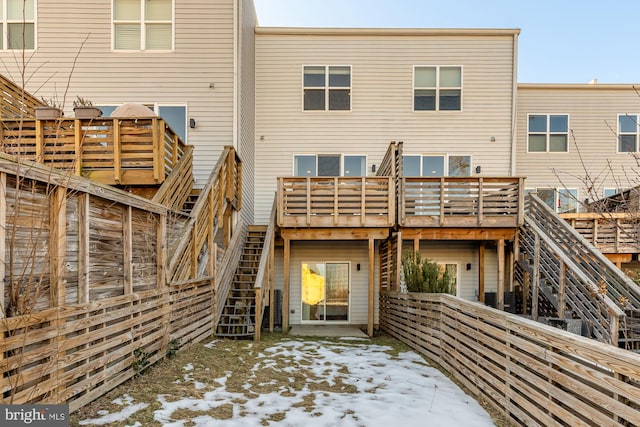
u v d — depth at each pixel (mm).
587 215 8547
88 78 8172
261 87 9609
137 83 8188
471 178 7805
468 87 9570
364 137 9586
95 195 3072
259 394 3609
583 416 2334
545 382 2684
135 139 5930
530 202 8586
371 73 9602
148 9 8266
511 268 8336
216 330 6238
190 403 3273
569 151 10188
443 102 9633
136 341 3729
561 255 6391
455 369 4250
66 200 2760
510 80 9555
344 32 9523
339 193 7730
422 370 4566
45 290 2566
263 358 4914
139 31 8266
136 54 8203
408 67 9602
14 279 2301
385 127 9594
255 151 9578
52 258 2619
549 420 2609
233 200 7410
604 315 5629
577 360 2451
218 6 8180
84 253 2949
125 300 3484
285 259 7734
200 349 5109
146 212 4039
